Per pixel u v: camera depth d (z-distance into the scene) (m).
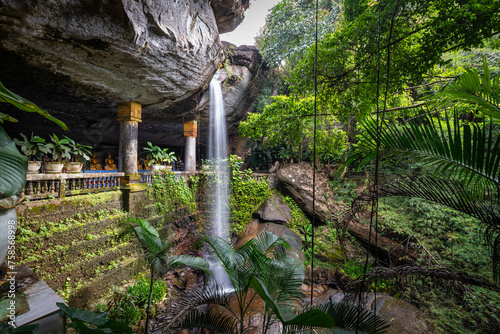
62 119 9.11
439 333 3.69
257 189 10.22
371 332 1.91
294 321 1.67
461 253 5.08
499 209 1.69
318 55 4.79
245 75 12.28
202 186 10.62
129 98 7.01
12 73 5.18
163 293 5.90
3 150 1.75
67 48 4.55
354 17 4.57
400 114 4.50
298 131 8.27
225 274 7.47
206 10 6.56
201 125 12.86
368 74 4.16
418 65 3.65
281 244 3.18
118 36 4.50
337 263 7.51
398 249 6.56
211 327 2.76
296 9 10.94
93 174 5.86
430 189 1.84
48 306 1.93
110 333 1.62
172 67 6.25
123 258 6.04
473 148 1.71
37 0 3.58
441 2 3.19
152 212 7.67
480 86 2.36
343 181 10.37
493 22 2.95
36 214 4.52
